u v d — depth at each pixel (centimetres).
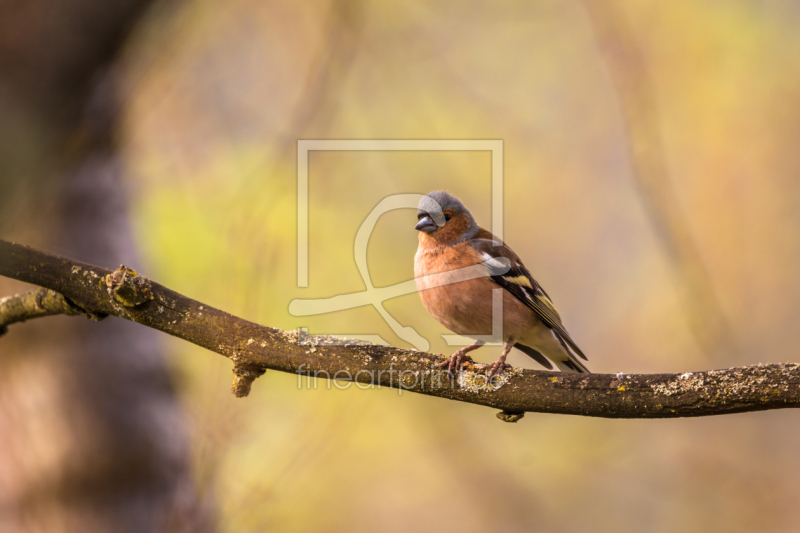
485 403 567
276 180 1021
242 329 571
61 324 888
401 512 1412
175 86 1177
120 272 569
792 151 1599
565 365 927
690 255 1068
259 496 907
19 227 836
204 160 1189
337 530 1333
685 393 521
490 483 1437
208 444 832
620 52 1054
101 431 868
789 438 1532
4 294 853
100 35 800
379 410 1433
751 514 1409
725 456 1523
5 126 794
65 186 852
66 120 823
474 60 1427
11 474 851
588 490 1465
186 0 941
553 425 1512
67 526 841
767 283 1608
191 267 1136
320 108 1066
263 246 938
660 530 1384
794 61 1552
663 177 1046
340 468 1377
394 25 1270
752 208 1630
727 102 1598
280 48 1243
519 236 1612
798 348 1559
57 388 873
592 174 1588
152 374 919
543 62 1495
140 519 848
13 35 770
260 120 1217
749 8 1514
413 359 573
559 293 1647
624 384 538
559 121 1543
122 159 905
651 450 1528
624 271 1677
